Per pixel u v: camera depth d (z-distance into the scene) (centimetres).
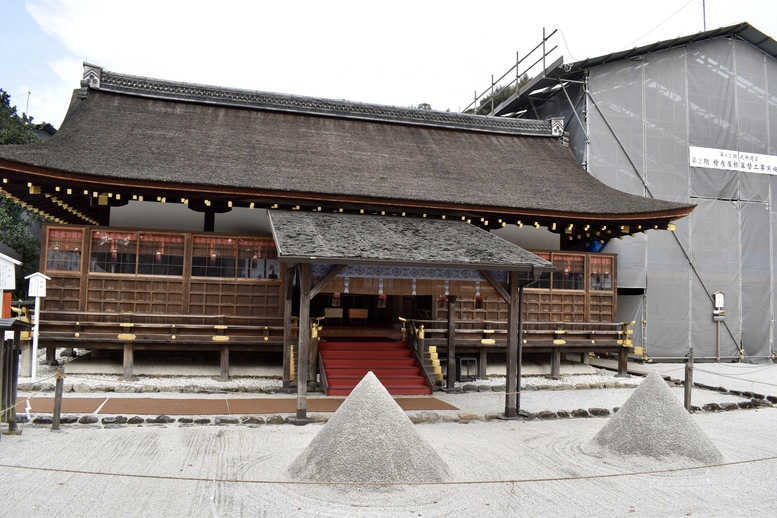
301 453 773
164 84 1831
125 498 645
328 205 1440
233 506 637
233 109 1880
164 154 1459
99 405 1073
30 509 604
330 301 2081
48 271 1346
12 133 2612
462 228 1409
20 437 855
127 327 1336
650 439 872
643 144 2139
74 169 1235
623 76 2141
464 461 834
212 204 1480
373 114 2020
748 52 2316
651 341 2083
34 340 1251
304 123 1892
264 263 1451
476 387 1415
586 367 1795
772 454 920
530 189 1691
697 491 741
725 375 1788
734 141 2267
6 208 2611
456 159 1847
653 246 2108
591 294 1730
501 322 1574
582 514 655
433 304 1589
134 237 1389
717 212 2219
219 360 1530
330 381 1309
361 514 631
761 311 2245
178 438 888
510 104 2517
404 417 770
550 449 917
